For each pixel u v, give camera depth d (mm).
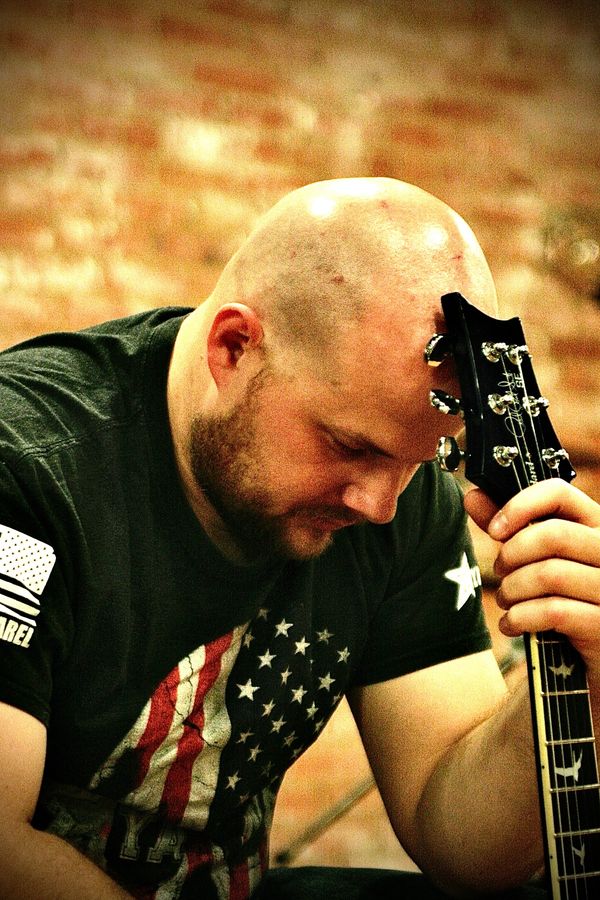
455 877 1274
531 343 3025
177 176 2869
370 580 1320
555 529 959
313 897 1321
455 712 1335
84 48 2809
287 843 2734
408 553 1347
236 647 1218
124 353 1225
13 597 1045
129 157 2838
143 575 1157
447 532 1387
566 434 3018
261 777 1271
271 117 2936
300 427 1070
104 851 1182
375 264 1036
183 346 1205
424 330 1014
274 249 1102
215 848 1253
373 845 2799
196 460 1147
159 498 1169
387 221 1063
